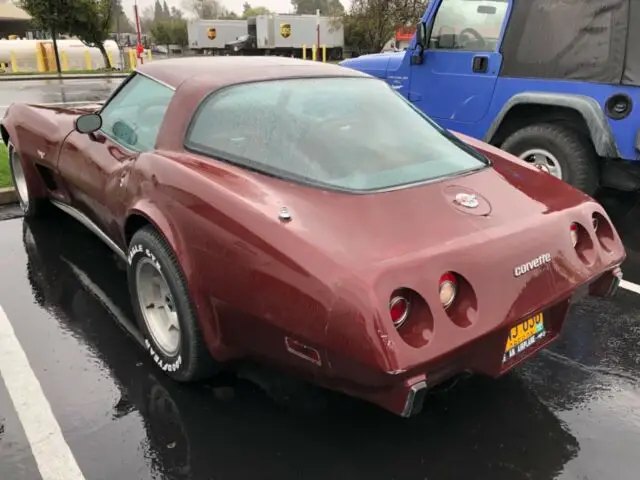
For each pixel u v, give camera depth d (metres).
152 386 2.65
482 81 5.43
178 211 2.36
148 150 2.91
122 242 3.02
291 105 2.73
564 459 2.27
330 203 2.21
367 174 2.43
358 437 2.35
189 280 2.31
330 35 36.72
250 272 2.08
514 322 2.08
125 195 2.75
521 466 2.23
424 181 2.48
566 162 4.93
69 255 4.09
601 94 4.70
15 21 61.12
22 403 2.53
